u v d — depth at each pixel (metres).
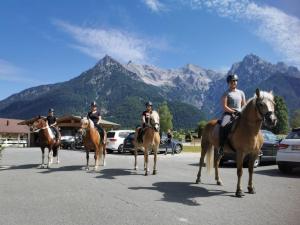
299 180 12.48
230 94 10.55
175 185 11.05
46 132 16.30
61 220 6.86
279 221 6.86
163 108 131.88
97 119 16.09
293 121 106.19
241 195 9.19
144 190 10.06
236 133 9.58
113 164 18.28
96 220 6.86
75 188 10.33
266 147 18.23
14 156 24.89
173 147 31.98
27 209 7.73
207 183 11.54
